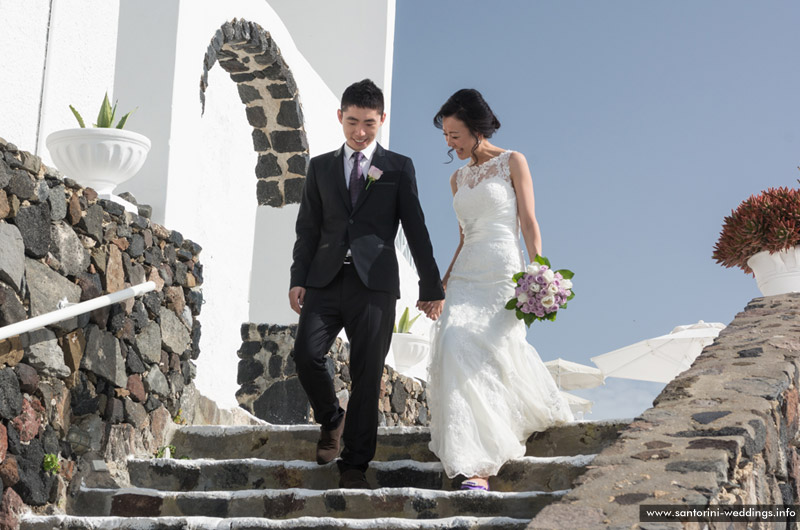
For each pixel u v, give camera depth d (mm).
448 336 3904
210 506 3648
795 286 5258
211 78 7016
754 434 2924
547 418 3986
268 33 7090
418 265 3959
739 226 5348
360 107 3938
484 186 4133
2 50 4523
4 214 3396
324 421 3930
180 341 4844
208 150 6859
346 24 9734
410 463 3934
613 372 10859
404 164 4051
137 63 5543
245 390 7051
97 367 3957
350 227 3873
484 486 3596
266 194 7863
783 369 3553
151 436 4426
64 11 5023
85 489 3783
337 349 7273
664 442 2871
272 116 7641
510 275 4047
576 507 2455
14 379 3402
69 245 3832
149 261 4539
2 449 3316
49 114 4844
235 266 7180
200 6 5961
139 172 5355
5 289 3377
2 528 3293
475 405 3754
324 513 3514
